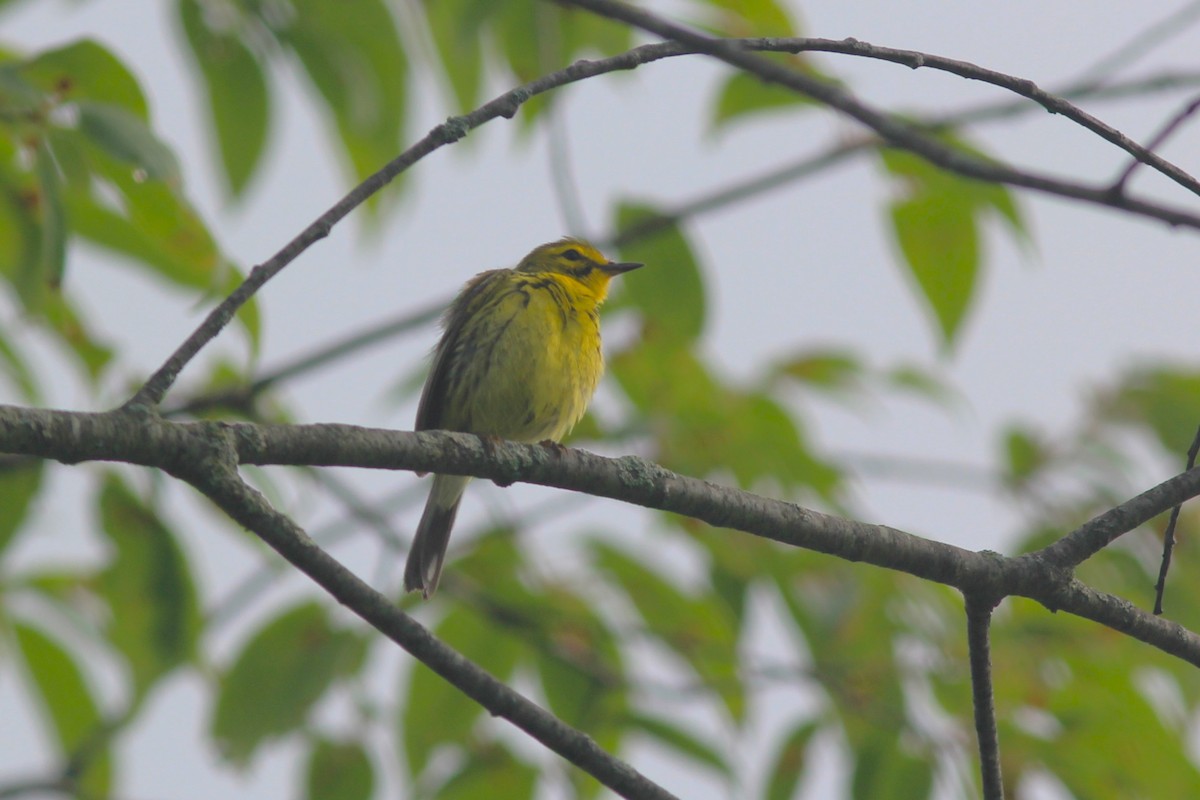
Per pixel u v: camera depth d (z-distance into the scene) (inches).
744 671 451.5
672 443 463.5
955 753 434.9
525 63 463.2
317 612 444.8
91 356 447.5
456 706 445.7
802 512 337.4
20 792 445.7
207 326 277.3
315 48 426.6
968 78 350.6
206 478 267.1
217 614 474.6
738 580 466.9
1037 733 434.0
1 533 436.5
